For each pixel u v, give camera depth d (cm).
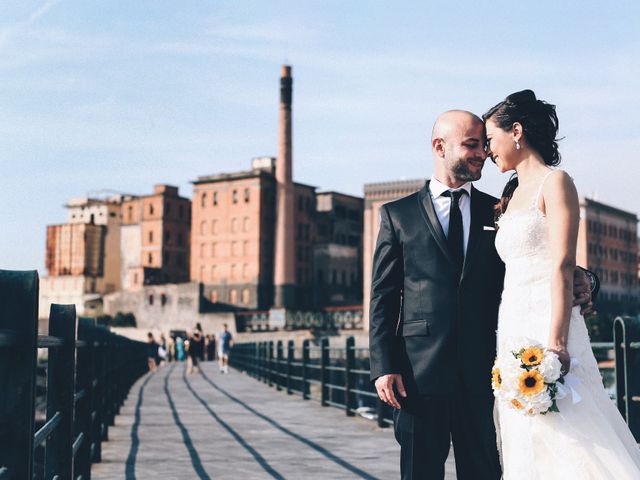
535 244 348
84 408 644
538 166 357
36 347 282
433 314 386
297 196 9500
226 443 952
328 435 1033
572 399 327
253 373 2739
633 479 322
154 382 2394
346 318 8312
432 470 386
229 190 9262
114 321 8756
